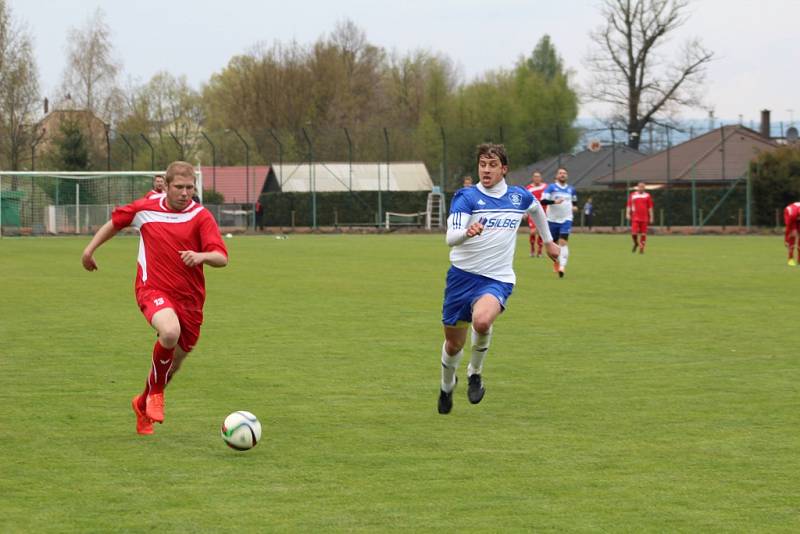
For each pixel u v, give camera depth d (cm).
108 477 941
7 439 1091
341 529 794
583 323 2088
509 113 10112
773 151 7400
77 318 2150
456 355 1229
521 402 1299
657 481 931
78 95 9894
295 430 1138
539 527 800
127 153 8269
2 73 8631
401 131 8788
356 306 2392
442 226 7994
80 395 1334
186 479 936
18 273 3378
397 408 1261
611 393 1356
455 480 934
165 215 1134
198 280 1144
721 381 1444
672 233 7244
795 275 3353
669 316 2208
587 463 995
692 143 8900
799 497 882
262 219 7831
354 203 8194
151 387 1109
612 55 10112
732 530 795
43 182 6788
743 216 7756
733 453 1034
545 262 4044
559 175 3534
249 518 820
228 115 11550
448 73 11938
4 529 793
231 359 1627
